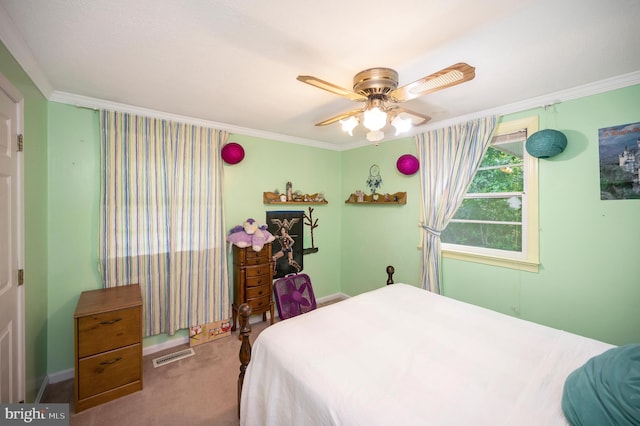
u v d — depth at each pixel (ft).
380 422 3.10
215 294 9.18
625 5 3.59
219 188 9.30
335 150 12.98
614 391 2.79
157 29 4.20
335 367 4.10
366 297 7.07
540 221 7.11
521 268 7.45
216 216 9.24
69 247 7.10
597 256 6.28
